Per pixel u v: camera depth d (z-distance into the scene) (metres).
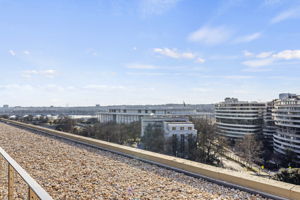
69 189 6.20
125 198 5.61
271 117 86.81
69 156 10.76
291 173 21.34
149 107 119.69
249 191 6.02
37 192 2.40
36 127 26.89
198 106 183.00
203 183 6.82
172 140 54.41
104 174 7.70
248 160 57.66
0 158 7.34
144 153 9.85
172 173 7.87
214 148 60.66
